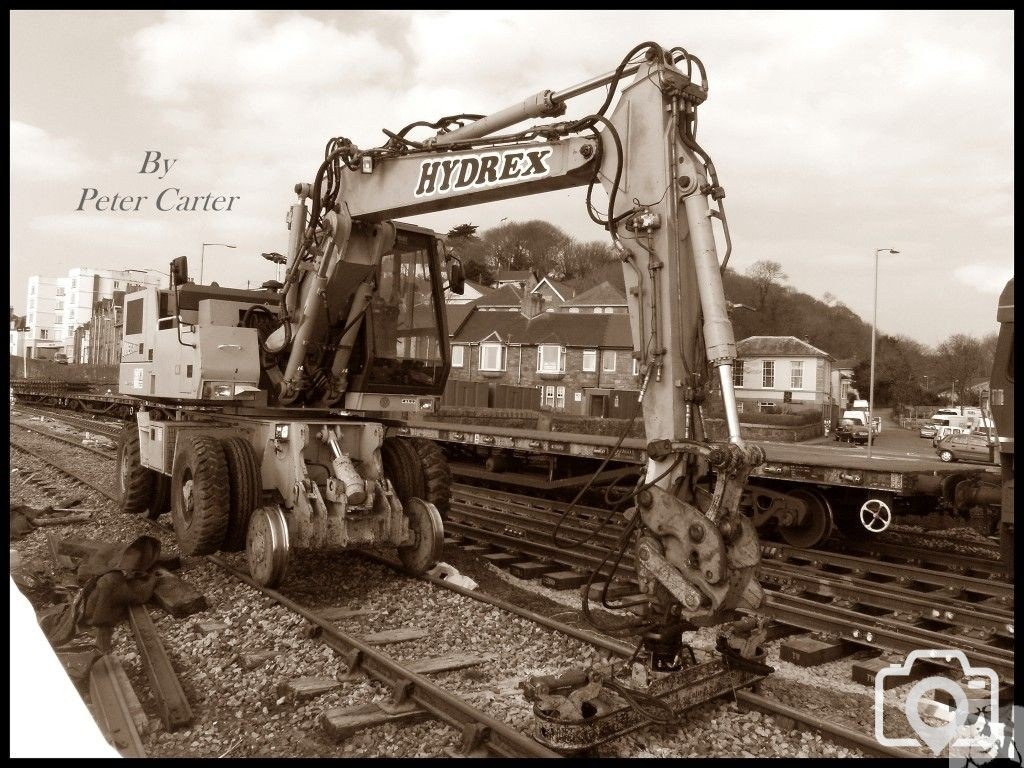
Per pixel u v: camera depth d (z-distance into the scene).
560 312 62.69
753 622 5.09
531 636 5.98
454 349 57.84
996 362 7.92
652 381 4.84
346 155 7.21
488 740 4.18
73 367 31.02
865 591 7.31
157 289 9.33
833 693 5.29
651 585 4.52
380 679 4.96
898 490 8.61
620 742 4.26
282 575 6.96
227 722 4.53
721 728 4.46
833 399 66.94
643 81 4.98
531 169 5.63
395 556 8.42
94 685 4.76
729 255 4.84
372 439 7.59
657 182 4.89
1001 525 8.05
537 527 10.45
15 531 9.19
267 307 8.57
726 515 4.35
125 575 6.28
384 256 8.39
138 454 9.95
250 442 8.01
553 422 28.31
